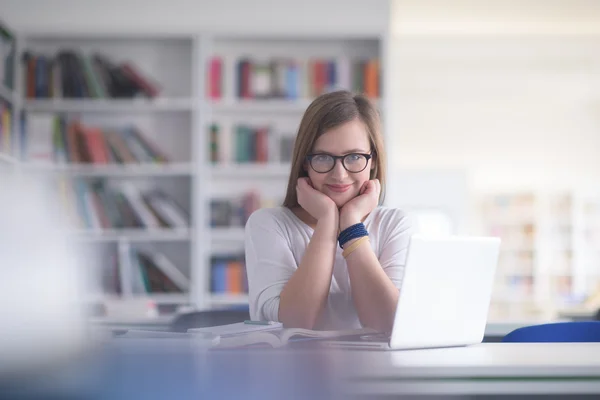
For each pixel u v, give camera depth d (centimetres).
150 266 453
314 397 76
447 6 625
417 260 124
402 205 1112
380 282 155
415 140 1089
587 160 1082
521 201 1156
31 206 67
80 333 75
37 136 453
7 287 67
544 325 180
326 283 156
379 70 473
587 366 92
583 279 1089
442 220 1102
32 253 68
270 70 472
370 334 143
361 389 84
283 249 169
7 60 450
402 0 609
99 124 484
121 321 283
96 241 455
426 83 862
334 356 100
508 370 89
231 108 478
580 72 818
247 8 495
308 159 168
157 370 79
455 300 131
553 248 1121
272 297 160
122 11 494
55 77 468
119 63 490
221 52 495
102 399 71
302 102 470
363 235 160
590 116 998
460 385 87
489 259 138
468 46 733
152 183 483
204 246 466
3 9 488
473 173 1173
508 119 1012
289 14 496
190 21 494
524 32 696
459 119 1012
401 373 86
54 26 486
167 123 487
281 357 97
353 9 495
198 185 465
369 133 171
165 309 370
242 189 489
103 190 455
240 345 119
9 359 67
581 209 1097
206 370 81
